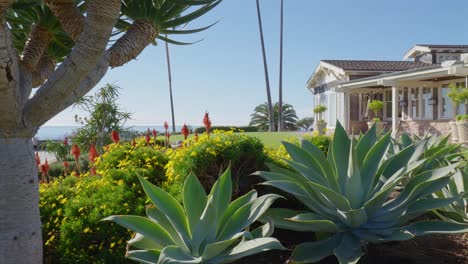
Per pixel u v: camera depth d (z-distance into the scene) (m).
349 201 3.09
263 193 4.57
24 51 3.21
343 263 2.52
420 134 21.31
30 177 2.62
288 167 4.65
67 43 3.56
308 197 3.04
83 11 3.56
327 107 28.97
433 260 2.98
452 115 20.12
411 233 2.69
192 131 18.81
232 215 2.74
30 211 2.62
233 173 4.52
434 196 3.66
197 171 4.37
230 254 2.40
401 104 23.89
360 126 25.55
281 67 37.91
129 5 3.14
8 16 3.60
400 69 25.05
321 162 3.36
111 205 3.86
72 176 6.28
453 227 2.76
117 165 5.82
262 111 62.97
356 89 25.55
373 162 3.27
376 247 3.29
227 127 35.59
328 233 3.16
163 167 5.42
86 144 11.50
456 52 24.66
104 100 11.76
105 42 2.51
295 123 65.50
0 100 2.36
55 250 4.07
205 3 3.26
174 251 2.38
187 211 2.71
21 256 2.56
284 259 3.41
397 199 3.10
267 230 2.62
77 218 3.85
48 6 3.11
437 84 21.25
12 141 2.54
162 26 3.27
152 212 2.79
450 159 4.53
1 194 2.51
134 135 13.10
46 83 2.56
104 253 3.56
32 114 2.56
